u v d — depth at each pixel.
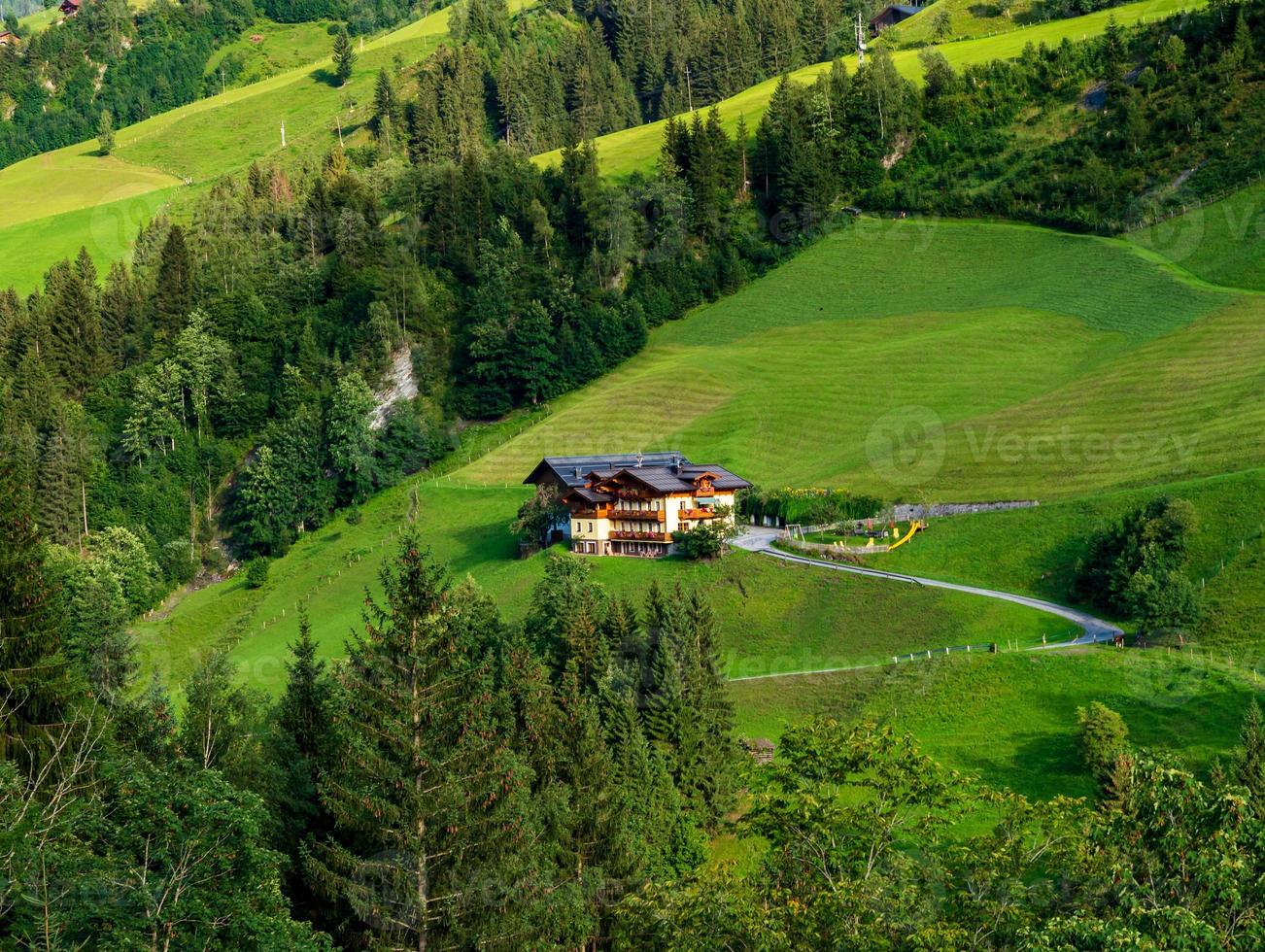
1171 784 41.97
